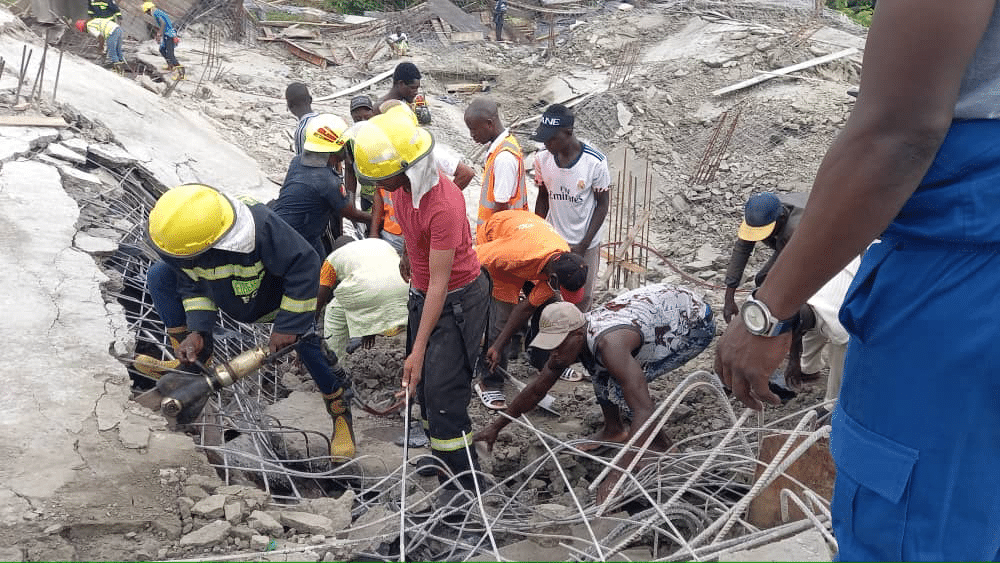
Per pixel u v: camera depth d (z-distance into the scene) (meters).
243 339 6.00
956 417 1.53
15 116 7.53
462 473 3.88
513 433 5.27
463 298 4.09
